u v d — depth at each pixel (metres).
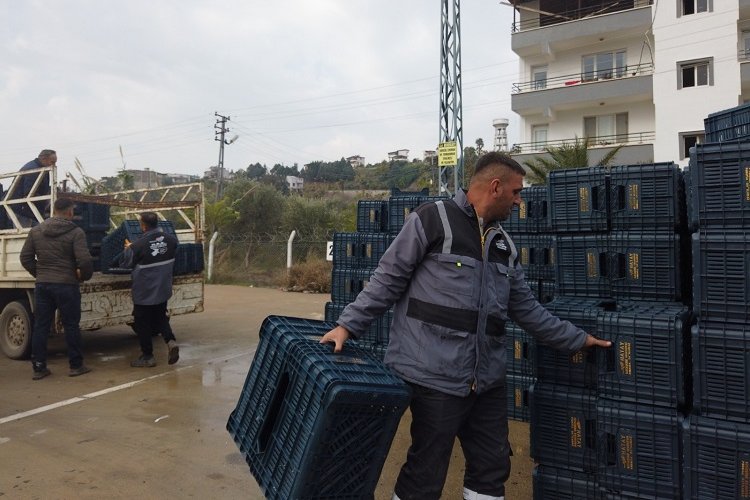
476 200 2.30
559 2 26.23
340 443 1.97
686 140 22.36
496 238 2.35
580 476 2.68
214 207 18.48
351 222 19.03
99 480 3.39
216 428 4.30
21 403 4.89
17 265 6.30
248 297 12.37
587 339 2.50
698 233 2.36
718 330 2.27
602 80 23.78
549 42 24.86
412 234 2.22
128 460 3.69
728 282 2.27
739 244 2.24
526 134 26.47
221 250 17.69
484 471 2.38
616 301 2.94
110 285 6.40
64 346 7.29
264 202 22.06
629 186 3.00
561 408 2.73
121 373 5.93
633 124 24.39
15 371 5.97
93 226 7.27
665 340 2.41
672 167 2.88
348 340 2.43
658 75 22.62
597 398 2.61
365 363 2.18
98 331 8.43
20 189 6.85
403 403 2.02
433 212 2.25
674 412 2.39
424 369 2.16
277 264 17.14
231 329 8.55
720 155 2.32
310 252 16.55
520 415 4.37
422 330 2.19
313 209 20.44
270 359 2.36
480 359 2.21
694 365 2.32
